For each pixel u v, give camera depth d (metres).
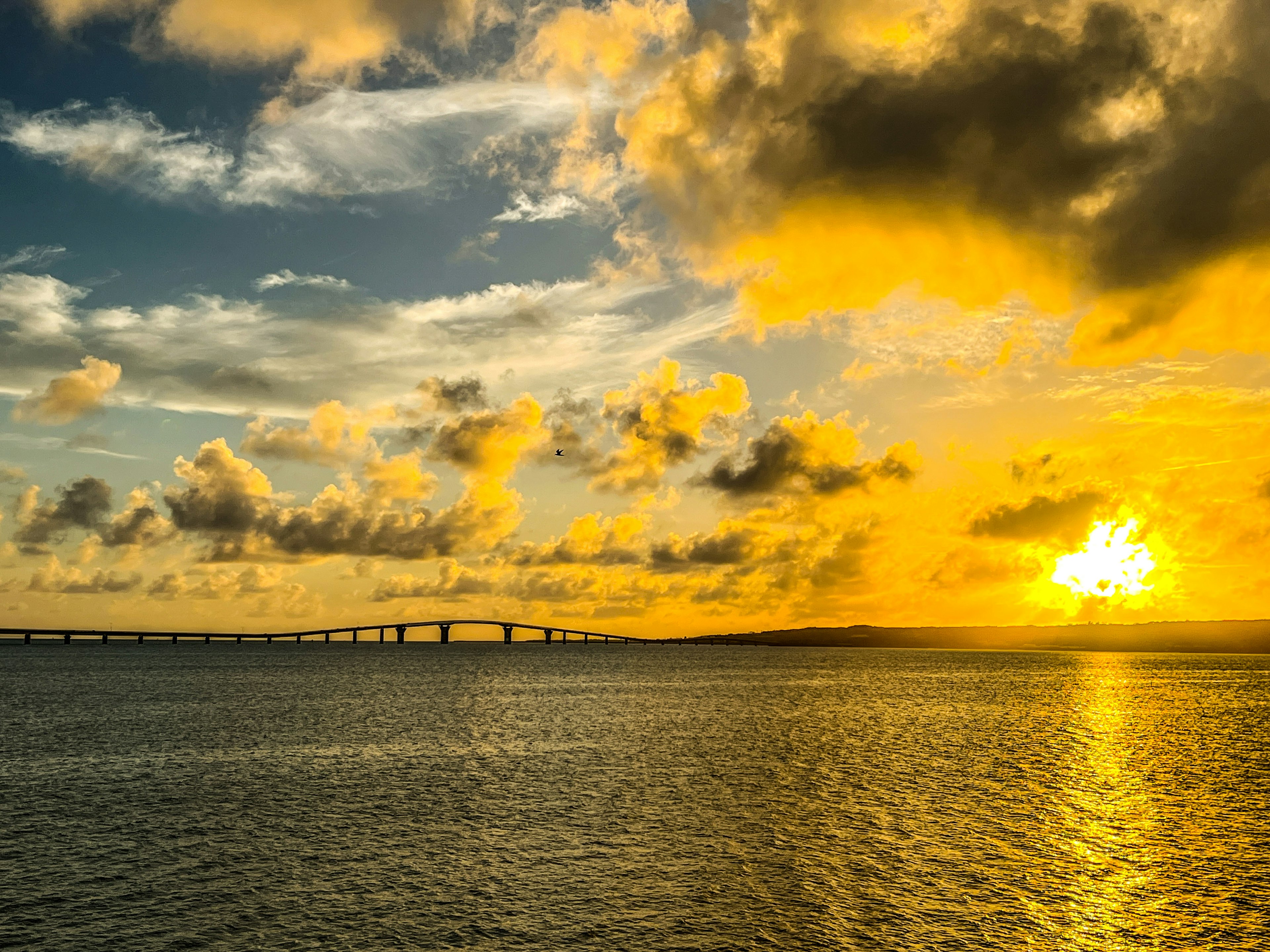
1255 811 50.16
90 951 28.98
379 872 37.47
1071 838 43.38
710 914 32.56
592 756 69.81
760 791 55.19
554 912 32.69
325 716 100.69
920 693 151.62
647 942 29.94
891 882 36.28
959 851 40.94
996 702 131.12
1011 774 62.72
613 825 45.62
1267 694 158.75
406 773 61.31
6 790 54.62
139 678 175.25
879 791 55.56
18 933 30.55
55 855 39.91
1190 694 155.75
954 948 29.42
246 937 30.23
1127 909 33.16
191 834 43.62
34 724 90.75
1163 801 52.94
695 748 75.31
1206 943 29.97
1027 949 29.41
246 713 103.19
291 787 55.75
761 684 172.75
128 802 51.19
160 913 32.56
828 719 102.19
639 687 162.75
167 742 77.19
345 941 29.98
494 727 91.50
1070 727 96.31
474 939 30.14
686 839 42.91
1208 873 37.69
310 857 39.69
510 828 44.91
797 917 32.25
